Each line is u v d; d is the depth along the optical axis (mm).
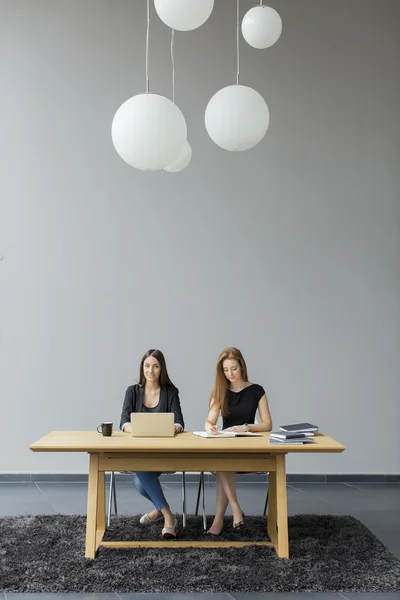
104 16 7012
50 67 6953
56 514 5277
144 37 7008
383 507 5766
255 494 6246
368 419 6902
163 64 7012
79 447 4047
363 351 6938
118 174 6906
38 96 6926
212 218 6922
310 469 6848
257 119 3080
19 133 6898
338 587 3738
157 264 6875
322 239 6969
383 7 7137
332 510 5648
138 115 2859
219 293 6891
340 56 7090
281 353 6891
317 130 7027
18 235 6840
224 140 3121
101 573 3877
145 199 6906
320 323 6926
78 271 6844
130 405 4984
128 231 6883
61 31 6984
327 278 6949
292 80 7047
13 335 6793
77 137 6914
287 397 6875
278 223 6953
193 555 4211
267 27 3627
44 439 4309
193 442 4195
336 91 7062
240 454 4293
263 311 6902
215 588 3705
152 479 4711
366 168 7031
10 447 6727
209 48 7043
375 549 4395
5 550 4262
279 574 3891
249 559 4145
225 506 4797
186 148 4000
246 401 4977
